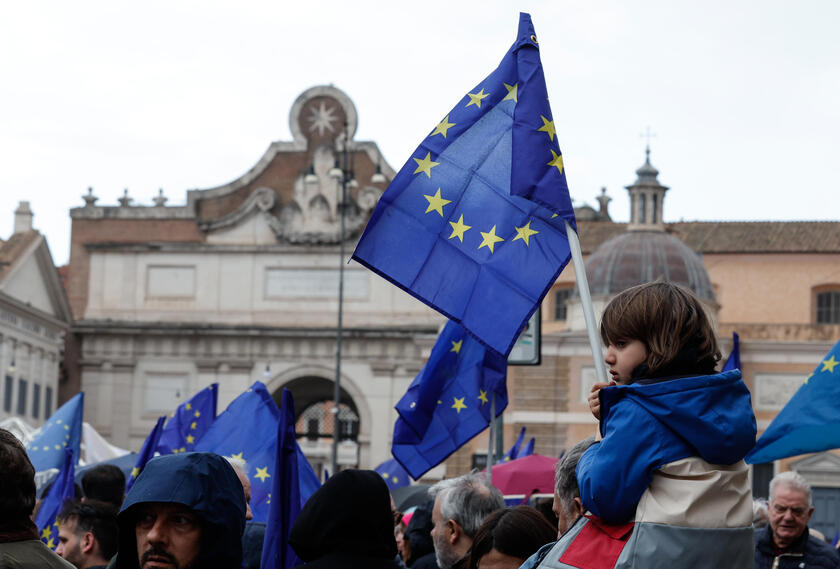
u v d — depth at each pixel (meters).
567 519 6.54
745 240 76.12
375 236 8.80
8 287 65.94
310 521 5.84
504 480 16.45
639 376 5.21
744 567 4.98
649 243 69.75
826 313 75.00
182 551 5.71
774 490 10.96
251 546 8.89
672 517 4.90
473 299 8.74
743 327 71.12
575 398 66.38
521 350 17.53
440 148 8.96
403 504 17.22
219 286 76.62
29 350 68.19
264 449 11.36
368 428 74.81
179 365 75.94
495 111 9.02
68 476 12.95
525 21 8.80
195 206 77.38
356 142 76.88
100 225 77.81
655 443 4.95
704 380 4.99
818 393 10.97
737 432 4.94
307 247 76.25
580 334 66.25
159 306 76.75
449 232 8.84
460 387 13.22
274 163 77.50
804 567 10.88
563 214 8.40
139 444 75.44
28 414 68.19
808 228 76.75
